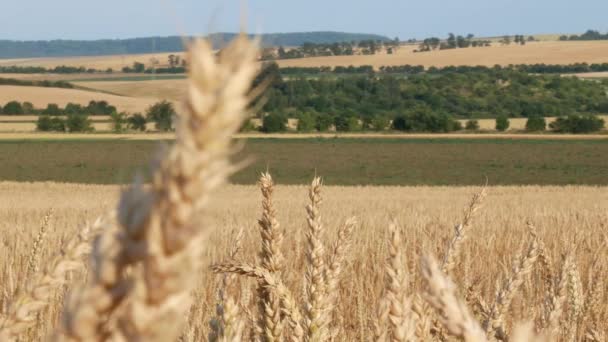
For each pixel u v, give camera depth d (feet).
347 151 290.56
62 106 403.34
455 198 128.77
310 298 7.57
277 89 459.32
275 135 362.74
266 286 7.50
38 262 11.78
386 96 472.85
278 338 7.57
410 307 4.17
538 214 71.10
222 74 1.53
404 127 379.35
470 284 12.16
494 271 26.73
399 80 499.10
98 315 1.59
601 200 118.32
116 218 1.58
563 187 162.40
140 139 319.47
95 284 1.58
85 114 401.90
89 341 1.58
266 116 374.02
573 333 11.51
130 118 359.46
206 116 1.51
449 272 8.22
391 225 4.18
